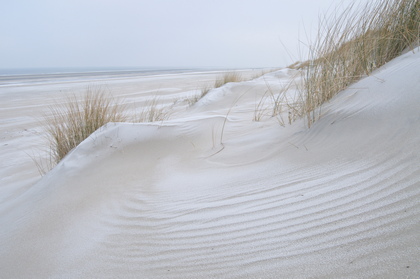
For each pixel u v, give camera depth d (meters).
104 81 21.00
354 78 2.91
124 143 2.83
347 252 1.12
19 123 7.03
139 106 8.14
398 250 1.04
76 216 1.90
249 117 3.87
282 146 2.46
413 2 3.01
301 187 1.73
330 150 2.06
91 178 2.36
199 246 1.44
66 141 3.60
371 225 1.22
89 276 1.38
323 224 1.33
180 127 3.14
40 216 1.96
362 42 3.02
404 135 1.78
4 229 1.96
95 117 3.75
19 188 2.97
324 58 3.00
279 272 1.13
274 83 6.77
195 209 1.79
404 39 3.01
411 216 1.18
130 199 2.05
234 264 1.25
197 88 13.04
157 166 2.54
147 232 1.65
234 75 9.63
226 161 2.48
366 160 1.76
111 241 1.62
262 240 1.35
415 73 2.23
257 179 2.00
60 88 15.57
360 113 2.22
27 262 1.56
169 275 1.29
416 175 1.43
